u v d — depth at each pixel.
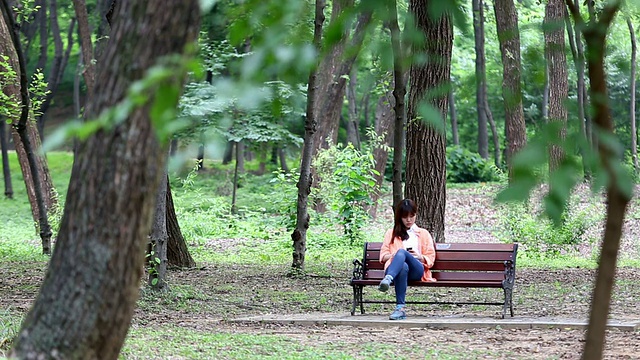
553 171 2.85
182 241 19.36
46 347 4.64
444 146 18.66
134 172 4.55
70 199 4.66
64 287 4.64
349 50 3.35
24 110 18.61
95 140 4.55
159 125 2.81
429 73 17.66
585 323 10.83
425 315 12.38
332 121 32.50
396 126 15.52
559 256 22.25
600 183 2.85
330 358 8.66
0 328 9.58
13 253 22.80
